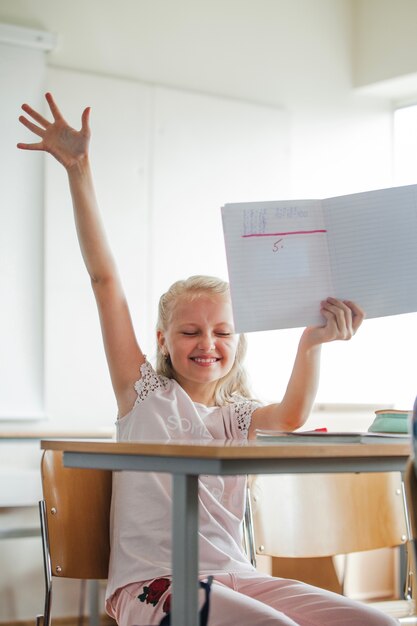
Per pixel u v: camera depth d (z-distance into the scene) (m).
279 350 4.45
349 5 4.75
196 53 4.33
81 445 1.47
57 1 4.01
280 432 1.70
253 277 1.71
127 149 4.13
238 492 1.99
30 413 3.82
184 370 2.05
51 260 3.94
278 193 4.52
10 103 3.89
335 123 4.69
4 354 3.81
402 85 4.64
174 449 1.31
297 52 4.60
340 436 1.61
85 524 1.90
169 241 4.22
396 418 1.76
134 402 2.04
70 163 2.03
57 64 4.01
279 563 3.63
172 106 4.26
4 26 3.85
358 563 4.45
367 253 1.74
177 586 1.36
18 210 3.89
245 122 4.45
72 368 3.94
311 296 1.74
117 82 4.12
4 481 3.45
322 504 2.31
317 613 1.73
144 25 4.21
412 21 4.47
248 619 1.58
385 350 4.66
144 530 1.84
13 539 3.78
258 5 4.51
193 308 2.04
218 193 4.36
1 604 3.72
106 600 1.88
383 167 4.81
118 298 2.06
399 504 2.43
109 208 4.08
